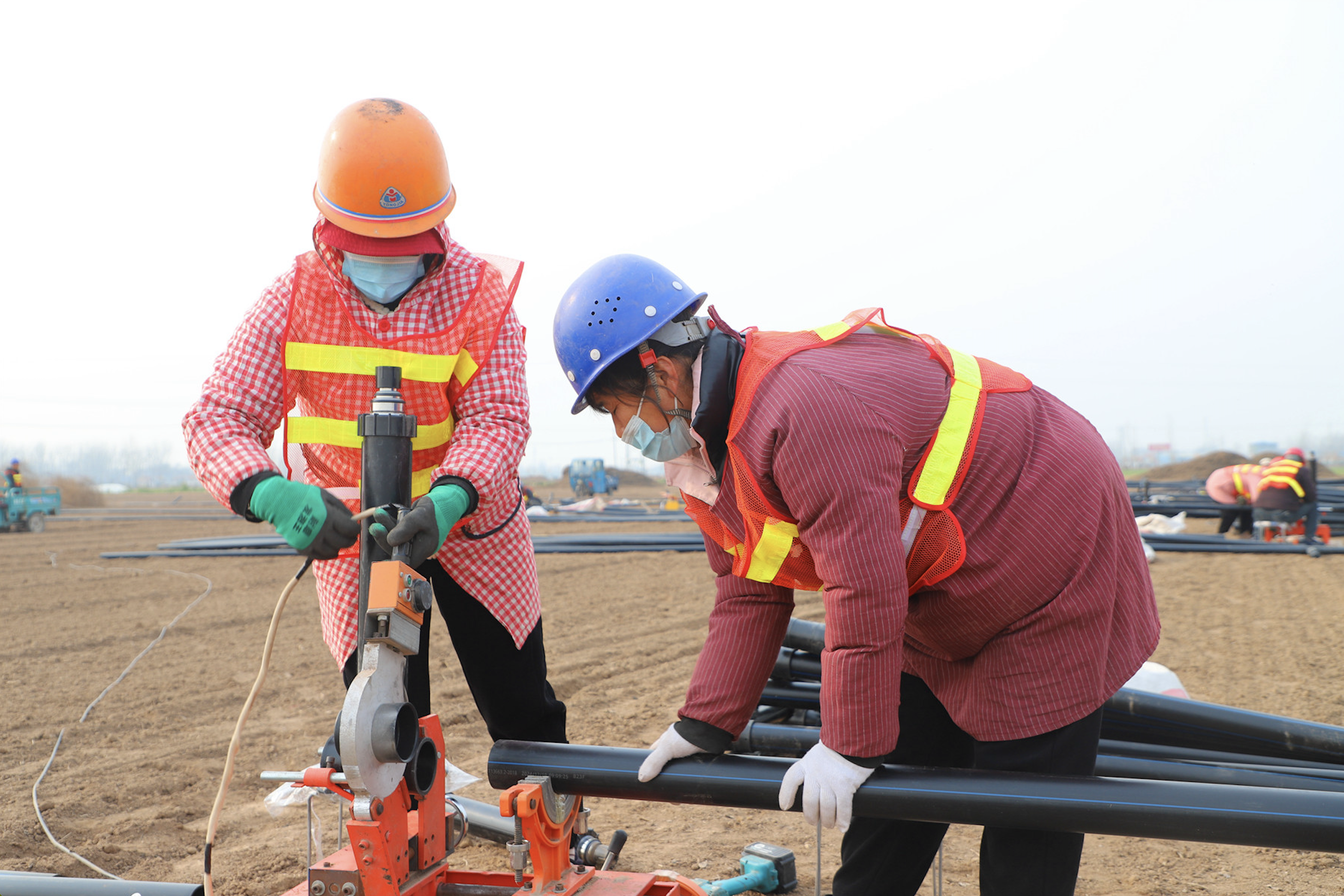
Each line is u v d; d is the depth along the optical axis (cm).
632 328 200
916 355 202
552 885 222
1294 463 1439
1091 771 205
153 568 1340
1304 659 666
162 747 483
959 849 360
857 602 178
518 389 253
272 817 386
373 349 239
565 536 1677
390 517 198
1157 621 226
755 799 203
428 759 204
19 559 1524
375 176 222
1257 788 178
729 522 206
